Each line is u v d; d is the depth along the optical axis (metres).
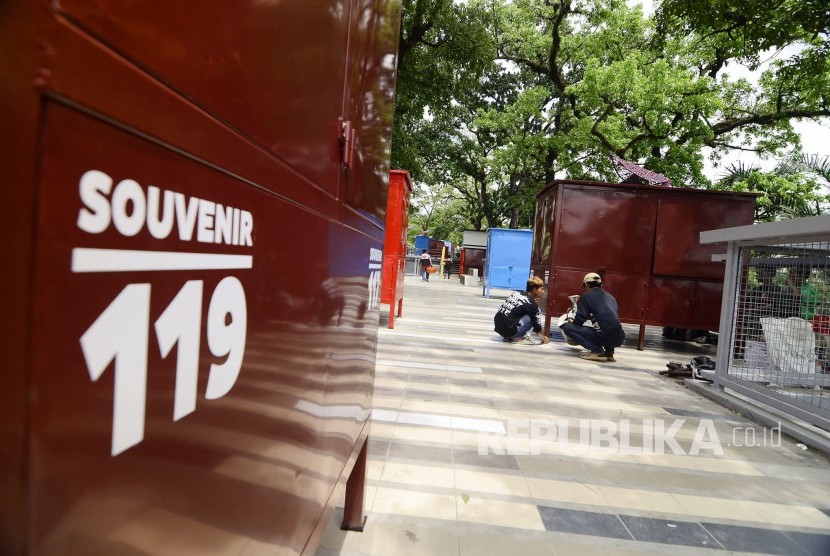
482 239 27.41
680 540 2.66
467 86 17.30
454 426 4.12
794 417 4.65
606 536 2.65
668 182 9.24
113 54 0.49
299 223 1.14
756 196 8.20
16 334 0.42
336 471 1.63
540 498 3.02
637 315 8.47
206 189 0.70
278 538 1.08
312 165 1.20
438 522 2.67
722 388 5.63
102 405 0.51
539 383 5.75
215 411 0.77
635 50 17.55
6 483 0.42
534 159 23.34
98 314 0.50
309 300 1.24
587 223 8.42
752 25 8.84
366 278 2.04
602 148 18.80
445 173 29.73
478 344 7.95
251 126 0.84
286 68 0.99
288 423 1.12
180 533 0.68
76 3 0.44
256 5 0.83
